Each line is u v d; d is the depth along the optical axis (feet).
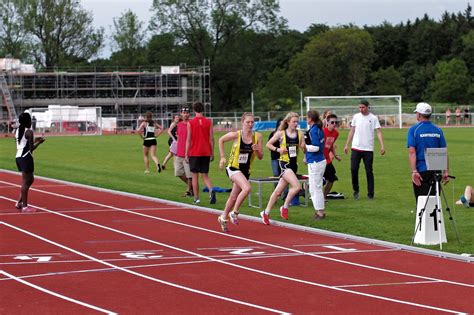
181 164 73.92
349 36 315.99
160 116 296.92
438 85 315.37
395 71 333.21
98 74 299.79
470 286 36.76
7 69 290.76
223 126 255.29
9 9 324.60
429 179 48.11
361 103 67.00
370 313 31.91
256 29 322.96
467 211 60.18
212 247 47.34
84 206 66.39
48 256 44.65
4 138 214.28
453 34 365.81
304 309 32.63
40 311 32.37
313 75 320.09
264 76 340.18
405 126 241.14
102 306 33.27
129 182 85.61
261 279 38.47
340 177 86.53
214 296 35.01
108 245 48.21
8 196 73.72
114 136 212.43
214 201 65.98
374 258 43.70
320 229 53.16
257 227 54.90
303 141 55.62
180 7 318.04
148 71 310.24
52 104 298.56
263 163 106.73
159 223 56.90
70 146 158.61
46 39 327.67
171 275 39.40
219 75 327.26
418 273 39.75
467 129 217.15
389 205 64.39
